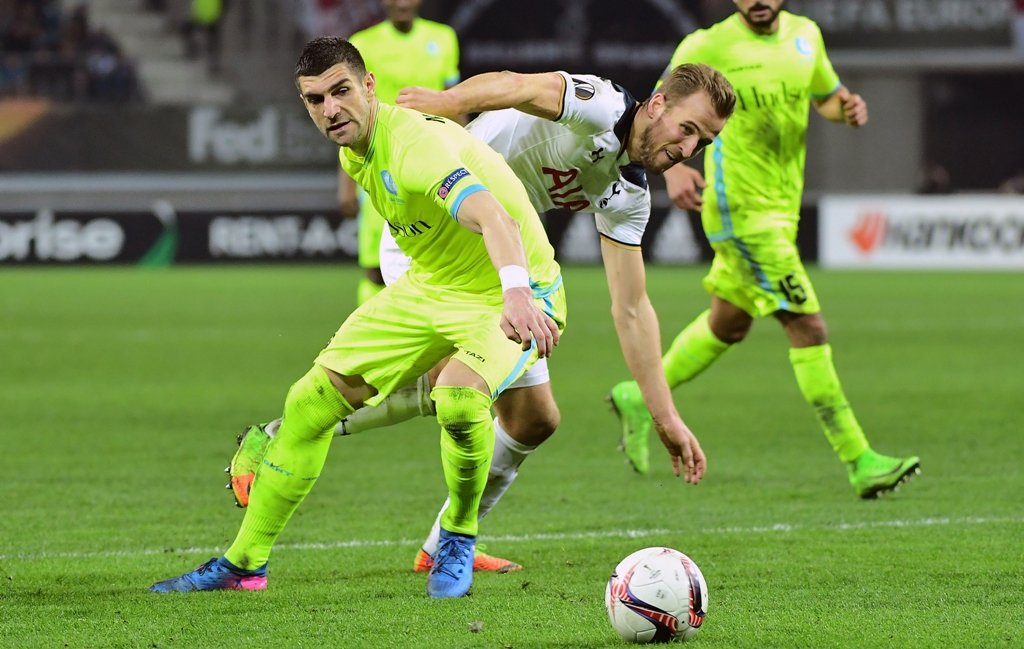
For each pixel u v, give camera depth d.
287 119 94.81
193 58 100.94
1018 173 109.31
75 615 15.39
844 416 23.52
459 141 16.12
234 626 14.84
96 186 94.25
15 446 28.73
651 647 13.95
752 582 17.00
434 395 15.95
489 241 14.23
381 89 40.16
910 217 90.81
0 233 90.88
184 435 30.33
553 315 16.64
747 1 24.67
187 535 20.38
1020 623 14.89
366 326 16.23
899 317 59.19
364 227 37.19
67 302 65.62
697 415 33.56
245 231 92.25
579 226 92.19
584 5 91.94
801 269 25.02
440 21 92.12
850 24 94.62
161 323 56.25
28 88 97.56
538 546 19.56
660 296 67.31
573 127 16.80
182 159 94.56
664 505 22.78
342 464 27.03
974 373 41.16
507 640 14.20
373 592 16.59
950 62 94.62
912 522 21.08
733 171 24.98
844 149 100.88
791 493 23.84
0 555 18.92
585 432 31.03
